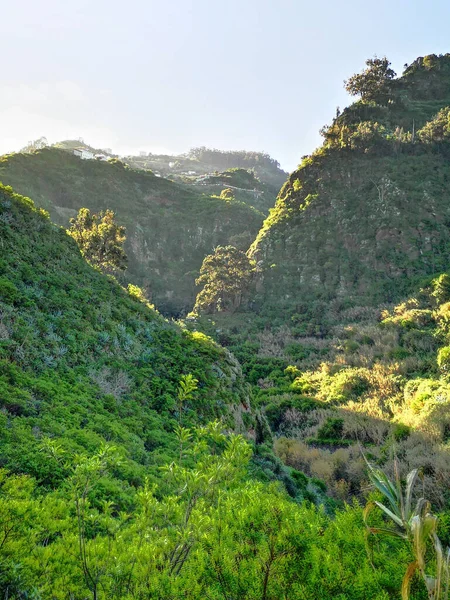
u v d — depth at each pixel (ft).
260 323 203.82
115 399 46.14
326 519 13.65
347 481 76.23
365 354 147.43
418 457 72.54
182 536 13.05
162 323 77.66
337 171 259.39
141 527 14.17
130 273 274.36
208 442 45.60
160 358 62.18
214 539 12.57
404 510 8.31
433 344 137.80
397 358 136.87
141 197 336.08
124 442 36.81
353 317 189.98
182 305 260.21
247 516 12.59
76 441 31.99
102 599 12.75
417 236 217.15
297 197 265.54
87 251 128.36
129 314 69.77
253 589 11.14
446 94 317.63
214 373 65.82
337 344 167.12
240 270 224.33
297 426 116.26
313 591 10.76
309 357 164.35
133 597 11.89
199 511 14.28
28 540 14.52
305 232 242.78
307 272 224.74
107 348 56.39
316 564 10.97
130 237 288.71
